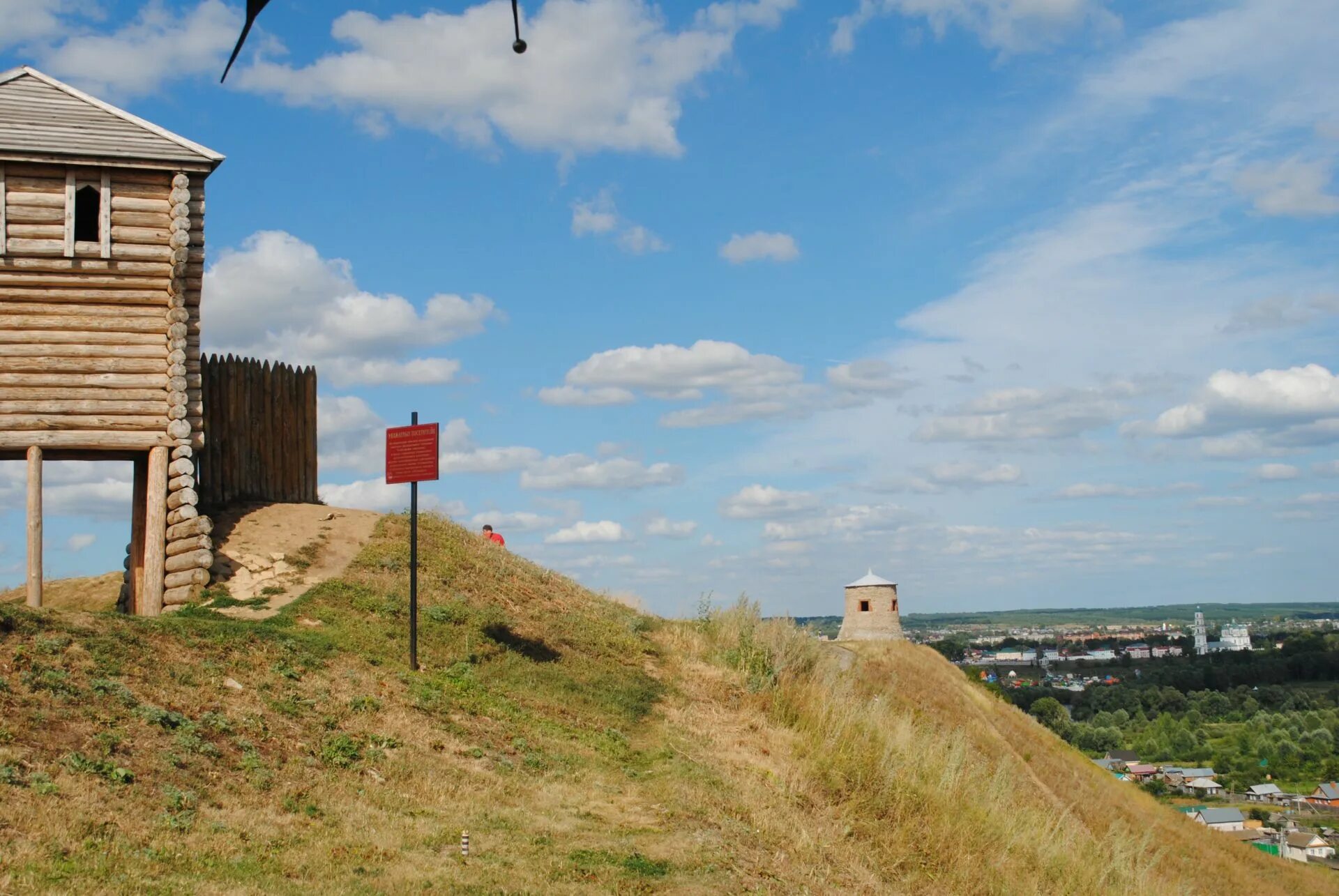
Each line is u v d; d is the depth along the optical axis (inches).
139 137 770.8
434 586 812.6
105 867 325.1
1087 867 679.1
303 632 650.8
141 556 802.2
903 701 1194.0
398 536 889.5
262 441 912.9
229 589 745.6
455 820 450.6
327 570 788.0
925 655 1704.0
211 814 391.5
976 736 1294.3
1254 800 3105.3
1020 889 593.0
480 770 526.6
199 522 757.9
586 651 808.9
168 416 770.8
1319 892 1238.9
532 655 752.3
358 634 674.8
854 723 747.4
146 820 369.4
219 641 568.1
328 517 889.5
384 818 434.9
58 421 747.4
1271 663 5049.2
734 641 923.4
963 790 692.1
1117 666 5708.7
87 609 884.0
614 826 482.3
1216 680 4960.6
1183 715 4220.0
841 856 524.1
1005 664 6043.3
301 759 470.3
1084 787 1342.3
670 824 490.0
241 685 523.2
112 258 764.0
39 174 754.2
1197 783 3206.2
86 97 776.3
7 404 738.2
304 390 954.1
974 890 566.9
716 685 812.6
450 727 572.7
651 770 589.0
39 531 740.7
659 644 904.3
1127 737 3892.7
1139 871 735.1
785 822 541.6
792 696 797.2
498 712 622.8
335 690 565.3
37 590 735.1
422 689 612.7
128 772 395.9
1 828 332.2
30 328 748.0
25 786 363.3
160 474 762.2
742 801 551.2
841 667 1111.0
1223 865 1244.5
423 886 365.4
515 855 418.9
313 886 348.5
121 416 762.8
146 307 776.3
